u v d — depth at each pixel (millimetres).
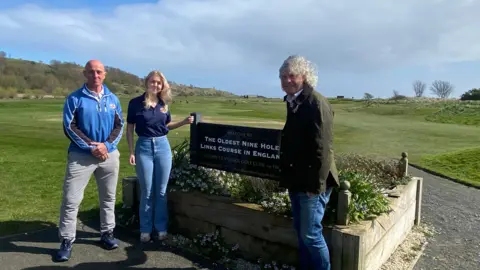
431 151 15438
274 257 3779
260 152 4043
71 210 3895
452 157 12773
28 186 6898
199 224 4363
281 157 3266
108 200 4152
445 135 22812
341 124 31219
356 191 3758
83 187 3963
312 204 3104
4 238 4281
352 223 3514
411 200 5039
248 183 4270
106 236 4168
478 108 40656
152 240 4363
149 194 4285
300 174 3043
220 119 30797
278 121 29562
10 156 10742
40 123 23203
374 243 3613
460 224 5590
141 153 4219
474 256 4352
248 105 61938
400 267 3936
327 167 2984
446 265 4094
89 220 4980
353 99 91812
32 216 5070
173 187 4625
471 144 18328
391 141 19344
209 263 3861
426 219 5809
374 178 5012
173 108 46062
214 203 4188
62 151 12273
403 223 4668
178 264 3820
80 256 3918
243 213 3953
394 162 5605
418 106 51656
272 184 4223
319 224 3174
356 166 5422
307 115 2967
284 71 3062
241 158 4203
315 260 3225
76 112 3842
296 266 3643
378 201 3887
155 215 4344
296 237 3625
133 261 3854
